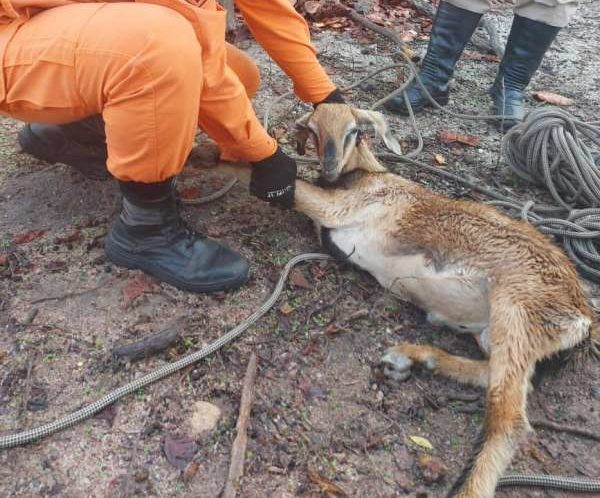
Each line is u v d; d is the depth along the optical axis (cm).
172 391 218
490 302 234
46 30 205
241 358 233
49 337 232
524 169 354
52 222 286
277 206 313
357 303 268
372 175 292
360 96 432
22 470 190
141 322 241
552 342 219
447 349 254
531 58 404
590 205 328
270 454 202
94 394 215
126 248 255
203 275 252
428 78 418
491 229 245
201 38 215
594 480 206
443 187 348
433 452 211
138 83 202
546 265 230
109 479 190
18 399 211
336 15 546
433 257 255
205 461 198
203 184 322
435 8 586
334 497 192
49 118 227
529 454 215
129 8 205
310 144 368
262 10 257
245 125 236
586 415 232
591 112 444
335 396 225
